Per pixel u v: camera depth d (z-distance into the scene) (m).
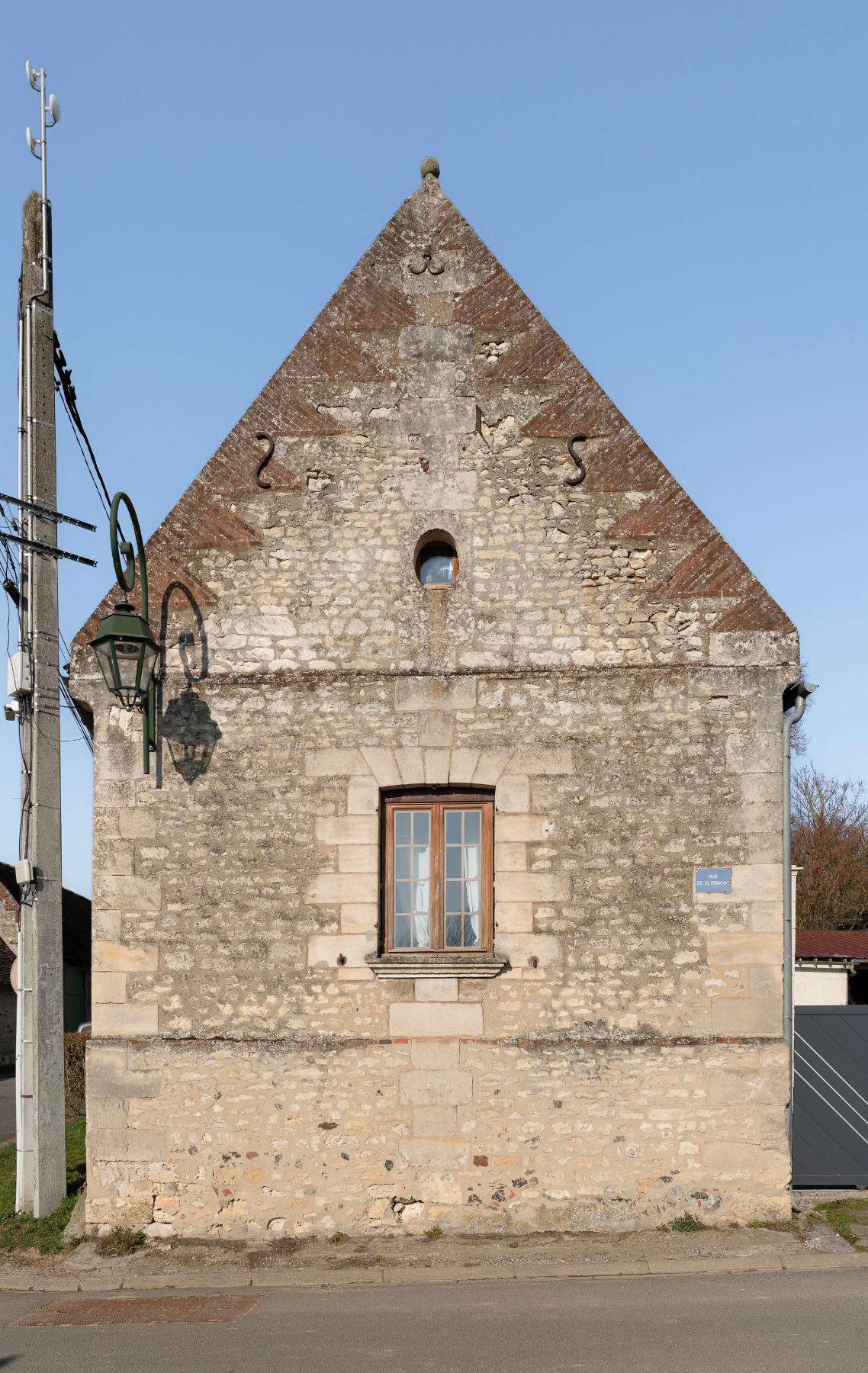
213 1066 9.05
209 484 9.73
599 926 9.09
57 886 9.94
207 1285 8.09
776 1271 8.02
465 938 9.33
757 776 9.17
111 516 8.67
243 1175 8.94
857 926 36.50
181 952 9.20
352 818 9.30
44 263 10.33
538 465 9.62
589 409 9.68
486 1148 8.89
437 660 9.45
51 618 10.05
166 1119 9.02
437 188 10.09
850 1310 7.07
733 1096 8.87
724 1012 8.97
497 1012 9.04
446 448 9.68
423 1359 6.37
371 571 9.58
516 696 9.38
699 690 9.29
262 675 9.49
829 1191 9.97
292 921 9.20
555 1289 7.73
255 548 9.64
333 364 9.84
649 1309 7.20
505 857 9.21
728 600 9.39
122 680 8.83
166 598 9.60
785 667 9.28
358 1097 8.98
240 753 9.41
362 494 9.66
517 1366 6.19
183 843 9.33
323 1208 8.88
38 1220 9.35
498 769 9.30
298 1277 8.14
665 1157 8.83
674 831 9.16
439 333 9.83
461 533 9.59
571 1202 8.80
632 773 9.24
